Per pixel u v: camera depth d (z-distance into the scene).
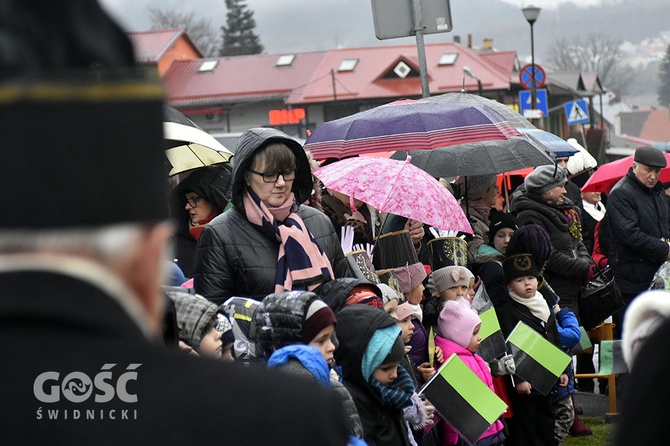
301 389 0.86
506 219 6.60
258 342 3.64
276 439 0.83
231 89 53.34
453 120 5.98
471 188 6.76
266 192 4.16
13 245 0.79
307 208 4.51
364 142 5.96
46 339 0.80
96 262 0.82
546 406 5.79
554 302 6.14
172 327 2.51
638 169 7.80
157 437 0.81
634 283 7.75
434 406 4.59
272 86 53.00
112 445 0.80
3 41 0.78
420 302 5.36
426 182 5.20
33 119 0.78
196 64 55.06
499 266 5.92
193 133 5.59
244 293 4.18
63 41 0.80
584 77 70.50
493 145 6.44
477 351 5.24
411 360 4.92
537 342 5.58
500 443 5.17
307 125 51.72
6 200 0.78
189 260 5.22
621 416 1.38
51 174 0.79
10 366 0.79
